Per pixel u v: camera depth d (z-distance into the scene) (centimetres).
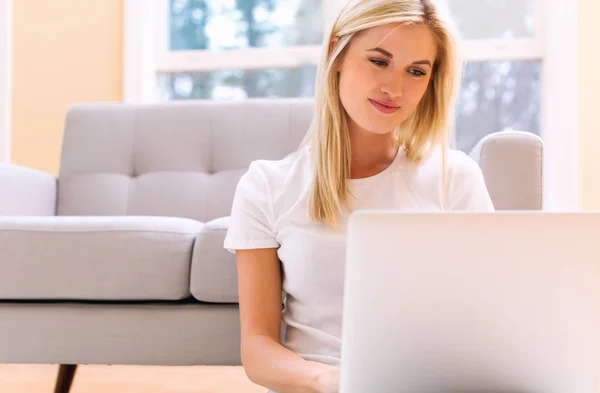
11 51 270
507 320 57
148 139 196
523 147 141
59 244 128
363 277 57
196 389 169
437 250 56
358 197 92
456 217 56
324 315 88
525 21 278
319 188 89
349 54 88
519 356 58
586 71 258
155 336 126
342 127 92
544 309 57
